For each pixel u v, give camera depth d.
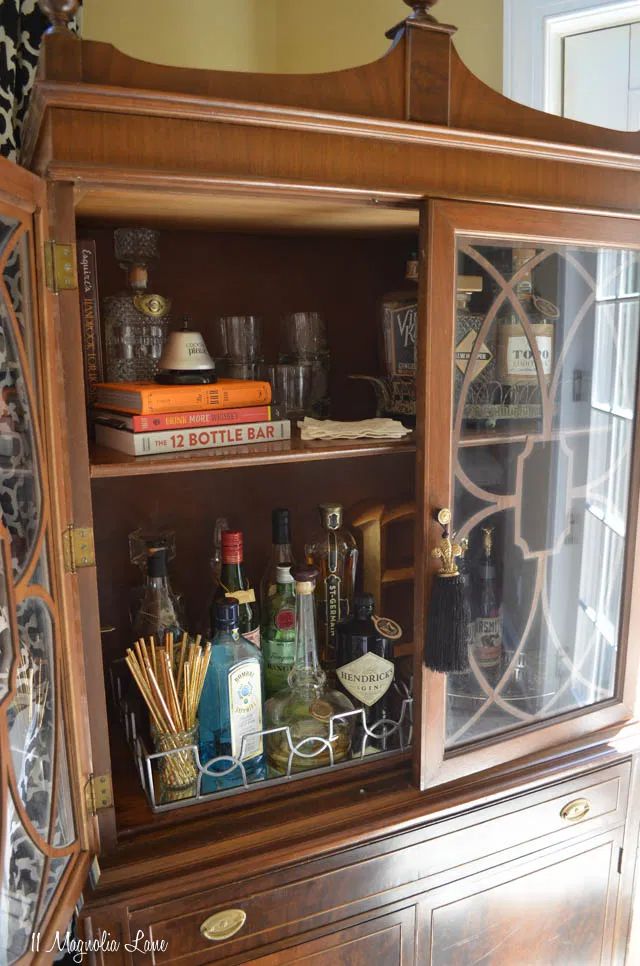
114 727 1.23
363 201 0.94
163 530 1.28
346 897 1.05
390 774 1.12
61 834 0.85
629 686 1.27
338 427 1.09
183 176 0.82
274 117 0.84
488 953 1.20
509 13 1.44
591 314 1.12
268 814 1.04
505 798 1.14
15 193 0.72
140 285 1.13
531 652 1.18
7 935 0.69
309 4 1.50
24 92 1.09
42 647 0.80
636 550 1.22
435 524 1.02
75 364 0.84
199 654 1.03
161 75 0.81
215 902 0.96
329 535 1.27
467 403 1.04
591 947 1.32
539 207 1.02
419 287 0.98
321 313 1.38
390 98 0.91
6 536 0.68
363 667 1.14
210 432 1.00
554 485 1.14
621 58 1.45
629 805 1.29
